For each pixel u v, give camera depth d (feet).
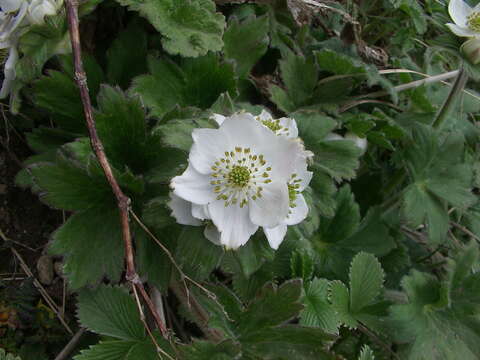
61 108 0.78
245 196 0.59
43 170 0.66
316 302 0.76
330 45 1.03
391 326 0.78
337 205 0.90
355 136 0.96
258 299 0.69
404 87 1.02
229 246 0.58
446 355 0.77
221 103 0.70
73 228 0.68
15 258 0.81
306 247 0.81
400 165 0.94
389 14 1.18
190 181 0.58
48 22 0.72
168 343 0.69
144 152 0.73
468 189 0.91
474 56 0.76
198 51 0.77
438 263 0.99
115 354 0.67
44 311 0.78
